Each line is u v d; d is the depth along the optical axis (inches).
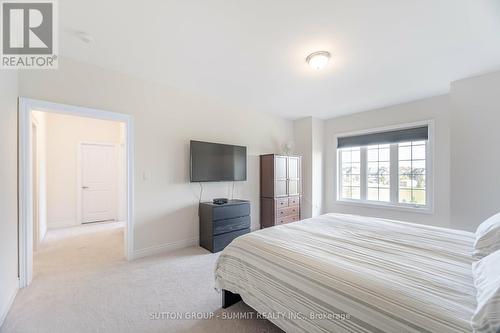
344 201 175.8
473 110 106.2
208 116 138.7
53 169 168.1
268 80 113.5
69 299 73.8
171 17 68.2
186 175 128.6
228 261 68.4
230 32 75.4
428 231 75.0
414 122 141.4
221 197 145.0
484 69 99.9
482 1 59.9
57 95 90.2
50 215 166.1
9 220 71.9
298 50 86.2
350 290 42.1
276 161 158.9
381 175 159.9
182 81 116.0
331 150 184.7
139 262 104.7
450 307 34.8
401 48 84.0
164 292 78.9
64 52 88.6
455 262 50.9
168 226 121.3
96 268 97.9
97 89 99.5
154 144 116.6
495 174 100.4
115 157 195.6
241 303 72.9
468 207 106.4
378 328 37.4
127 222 107.7
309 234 72.8
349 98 138.8
